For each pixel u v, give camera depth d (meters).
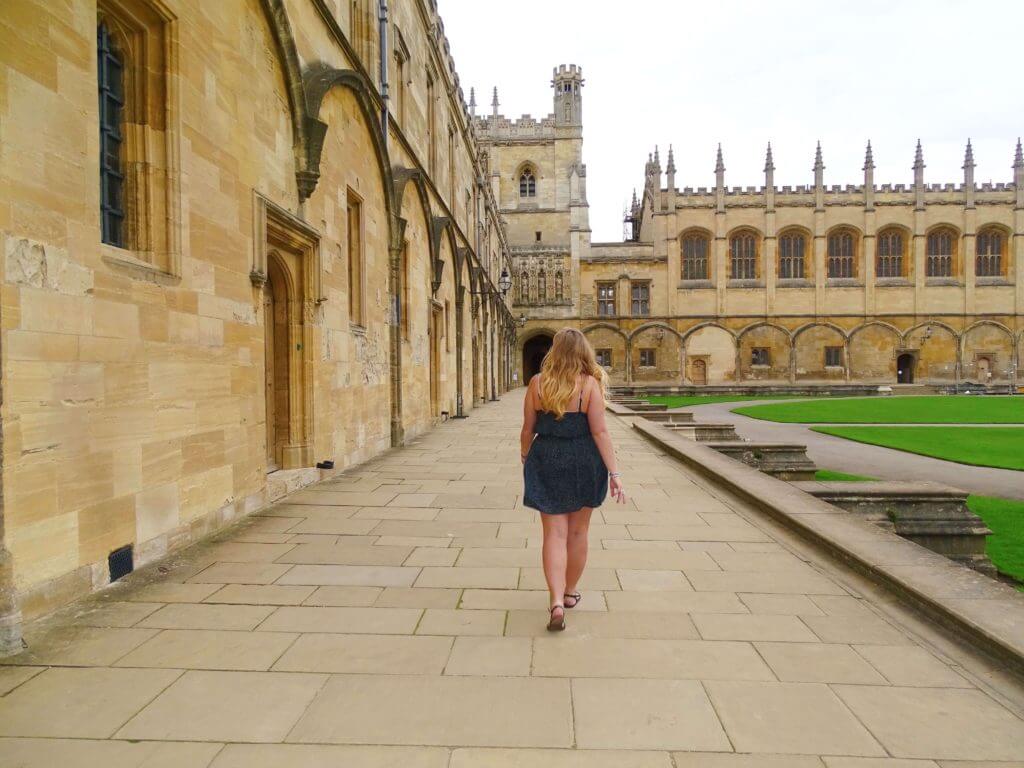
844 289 54.19
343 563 4.83
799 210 54.41
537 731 2.58
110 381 4.31
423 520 6.22
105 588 4.22
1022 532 7.56
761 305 54.22
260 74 6.76
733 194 54.56
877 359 54.09
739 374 54.09
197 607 3.92
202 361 5.54
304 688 2.93
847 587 4.32
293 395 8.04
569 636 3.51
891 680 3.02
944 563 4.43
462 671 3.10
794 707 2.78
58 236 3.84
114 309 4.36
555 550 3.62
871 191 53.88
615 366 54.62
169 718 2.67
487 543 5.40
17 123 3.53
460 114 21.69
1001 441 16.72
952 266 54.91
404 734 2.56
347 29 10.30
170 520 5.04
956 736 2.57
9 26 3.48
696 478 8.69
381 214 11.52
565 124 56.50
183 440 5.23
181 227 5.22
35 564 3.64
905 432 19.16
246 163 6.43
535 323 55.12
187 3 5.32
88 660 3.20
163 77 5.09
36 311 3.65
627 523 6.13
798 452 10.73
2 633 3.26
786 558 4.99
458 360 20.75
